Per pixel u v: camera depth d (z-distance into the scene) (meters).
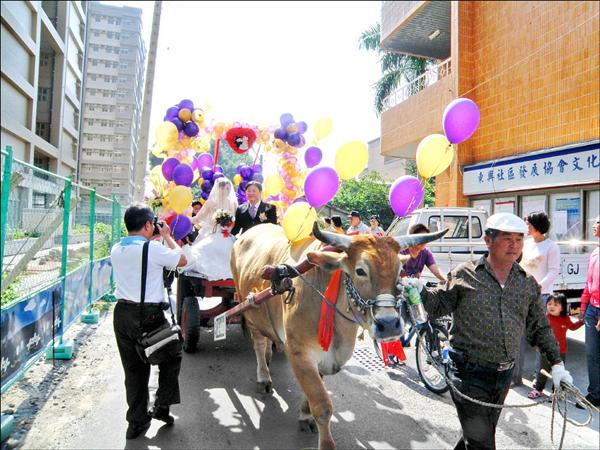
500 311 2.86
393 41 17.53
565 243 7.47
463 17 13.39
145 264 3.90
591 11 10.08
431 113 14.09
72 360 6.03
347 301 3.31
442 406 4.84
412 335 6.54
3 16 25.62
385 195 21.23
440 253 8.21
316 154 6.20
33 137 31.50
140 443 3.96
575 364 6.34
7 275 4.39
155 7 11.66
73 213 7.27
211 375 5.58
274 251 4.39
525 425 4.43
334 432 4.23
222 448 3.90
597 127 9.93
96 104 63.62
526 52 11.73
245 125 7.20
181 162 7.20
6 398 4.76
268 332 4.41
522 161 11.45
